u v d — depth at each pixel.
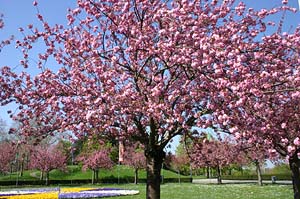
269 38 10.08
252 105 8.50
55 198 24.80
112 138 10.54
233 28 10.25
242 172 69.50
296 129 10.51
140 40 9.70
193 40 9.18
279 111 10.28
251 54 9.48
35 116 10.80
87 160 53.91
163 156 10.34
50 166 51.50
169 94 9.82
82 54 11.02
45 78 10.93
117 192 30.09
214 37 8.93
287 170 63.06
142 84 9.99
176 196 26.39
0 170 53.12
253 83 8.30
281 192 27.02
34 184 51.81
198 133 10.29
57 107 10.36
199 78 9.46
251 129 8.54
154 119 9.61
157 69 10.62
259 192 27.88
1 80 10.97
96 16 11.25
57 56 11.84
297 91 8.95
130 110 9.48
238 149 14.36
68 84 10.91
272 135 9.10
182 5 9.92
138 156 52.66
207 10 10.57
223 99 8.91
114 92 9.63
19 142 11.37
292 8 10.72
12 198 24.72
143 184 51.16
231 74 8.38
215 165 40.72
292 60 10.56
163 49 9.27
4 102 11.02
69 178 60.78
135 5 10.45
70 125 10.18
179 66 9.60
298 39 9.98
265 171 67.25
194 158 12.83
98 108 9.49
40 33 11.98
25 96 10.71
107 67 10.46
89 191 32.78
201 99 9.91
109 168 55.47
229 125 8.98
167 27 10.13
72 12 11.80
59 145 46.41
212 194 27.67
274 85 8.54
